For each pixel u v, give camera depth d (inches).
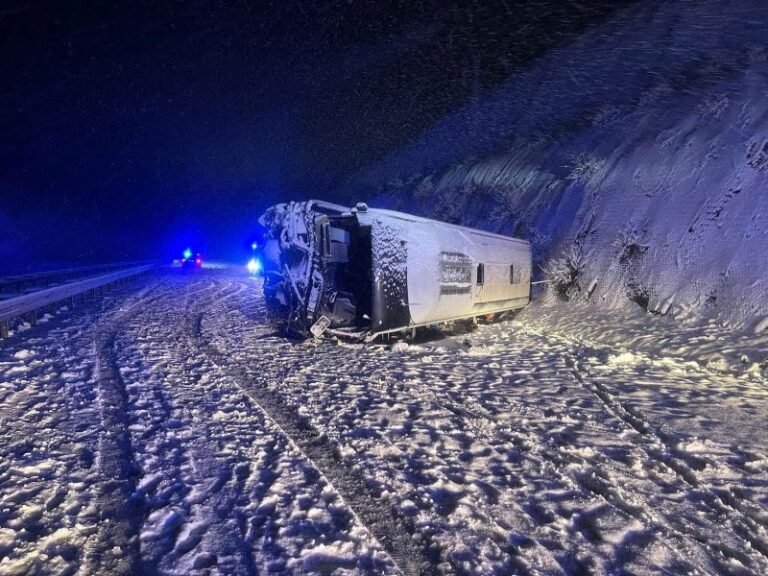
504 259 572.4
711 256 512.7
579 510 149.3
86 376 281.9
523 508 149.5
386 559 121.4
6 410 218.1
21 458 171.8
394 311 396.5
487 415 241.4
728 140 587.8
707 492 164.6
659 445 205.6
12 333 392.8
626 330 498.9
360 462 178.7
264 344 402.9
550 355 405.1
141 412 222.5
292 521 136.7
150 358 333.7
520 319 640.4
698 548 131.0
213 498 148.4
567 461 187.2
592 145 824.3
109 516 137.4
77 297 649.0
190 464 171.8
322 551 123.3
